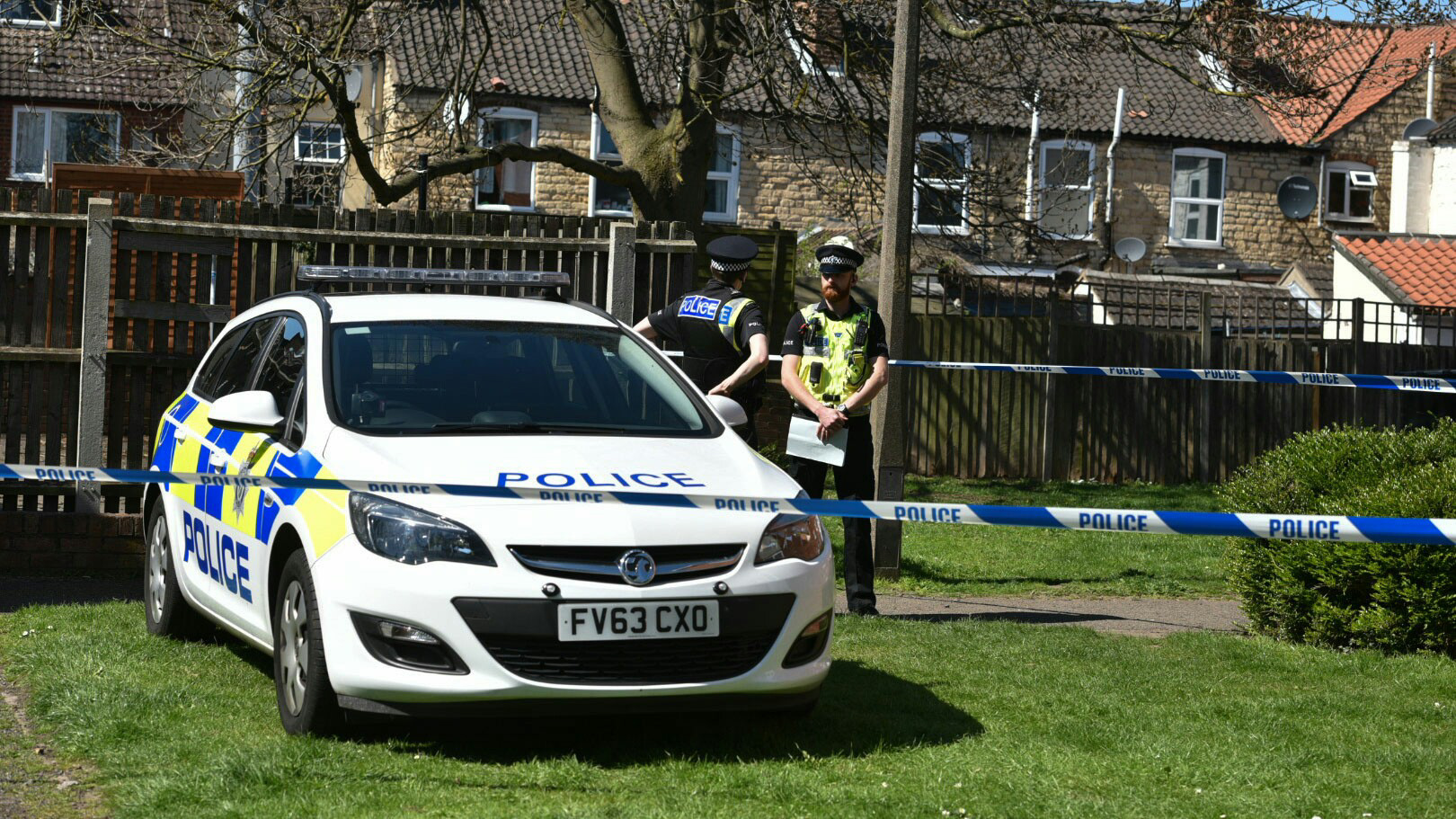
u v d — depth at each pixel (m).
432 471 5.02
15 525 8.70
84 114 27.38
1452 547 7.10
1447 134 29.52
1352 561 7.23
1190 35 15.20
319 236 9.31
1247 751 5.29
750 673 4.93
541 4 27.89
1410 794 4.84
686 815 4.31
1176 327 17.34
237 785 4.49
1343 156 30.14
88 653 6.38
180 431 6.86
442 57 17.34
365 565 4.79
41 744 5.09
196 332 9.13
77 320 9.02
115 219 8.87
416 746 5.03
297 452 5.42
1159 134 28.64
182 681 5.96
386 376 5.72
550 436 5.46
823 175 27.52
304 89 14.93
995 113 26.88
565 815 4.26
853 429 7.76
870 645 7.14
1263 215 29.70
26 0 16.19
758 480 5.34
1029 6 14.90
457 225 9.70
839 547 10.50
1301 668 6.87
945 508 4.47
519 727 5.34
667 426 5.85
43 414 8.94
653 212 16.25
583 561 4.78
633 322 9.97
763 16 14.88
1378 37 30.69
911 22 9.11
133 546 8.84
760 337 7.86
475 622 4.68
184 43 15.01
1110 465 17.09
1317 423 17.56
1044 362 16.86
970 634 7.53
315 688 4.93
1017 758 5.06
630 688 4.76
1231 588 8.01
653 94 17.11
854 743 5.25
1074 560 10.99
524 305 6.52
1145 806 4.56
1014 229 18.75
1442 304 24.19
